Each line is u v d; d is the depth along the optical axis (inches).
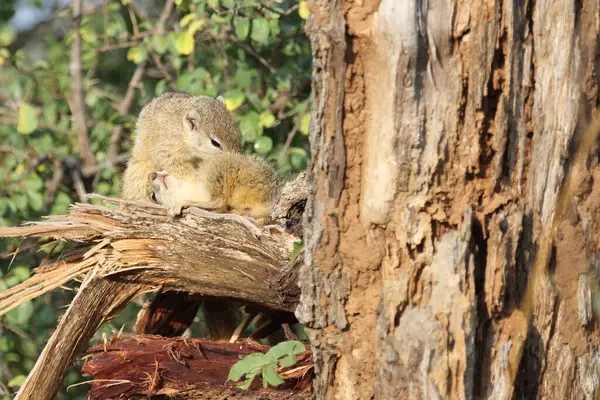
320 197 252.5
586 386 256.2
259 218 374.0
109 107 599.8
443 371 234.2
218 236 334.0
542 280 250.7
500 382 240.7
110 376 312.2
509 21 236.5
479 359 241.4
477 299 239.5
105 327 474.9
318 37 241.6
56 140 576.4
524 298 234.7
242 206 382.3
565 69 243.1
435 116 236.5
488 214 240.8
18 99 572.1
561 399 255.1
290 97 515.5
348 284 250.8
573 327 253.6
